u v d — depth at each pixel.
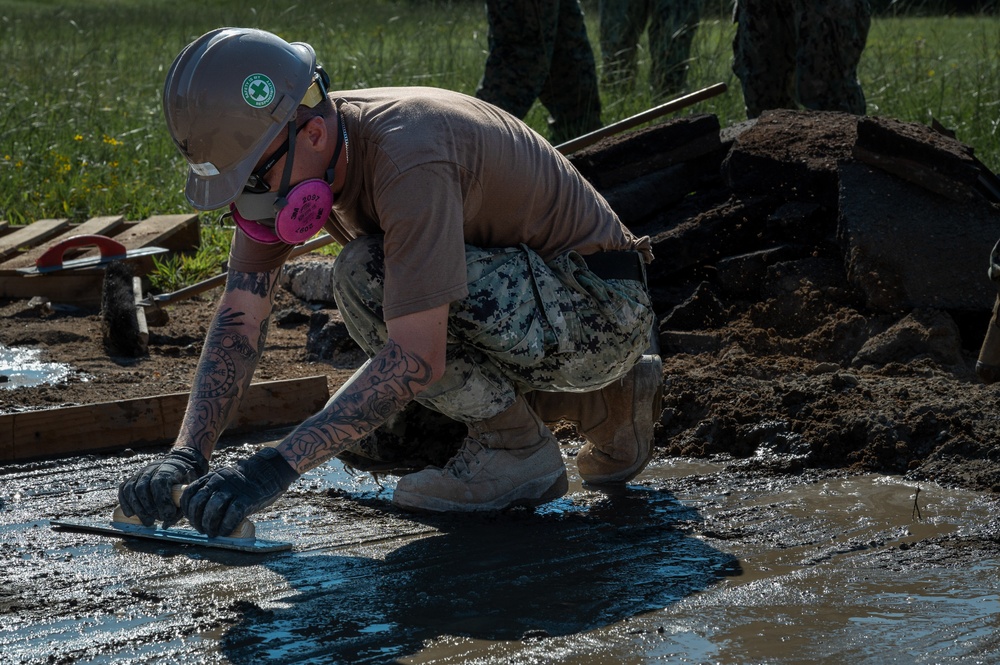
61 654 2.03
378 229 2.65
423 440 3.02
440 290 2.37
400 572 2.47
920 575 2.40
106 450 3.49
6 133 8.64
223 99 2.33
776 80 6.53
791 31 6.39
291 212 2.38
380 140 2.41
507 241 2.71
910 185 4.39
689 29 9.25
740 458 3.35
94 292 5.59
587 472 3.15
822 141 4.68
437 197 2.37
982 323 4.12
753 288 4.42
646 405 3.03
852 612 2.21
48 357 4.65
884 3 12.84
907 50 10.66
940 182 4.32
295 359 4.66
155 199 7.63
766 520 2.80
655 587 2.37
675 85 9.29
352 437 2.38
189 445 2.59
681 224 4.69
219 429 2.69
